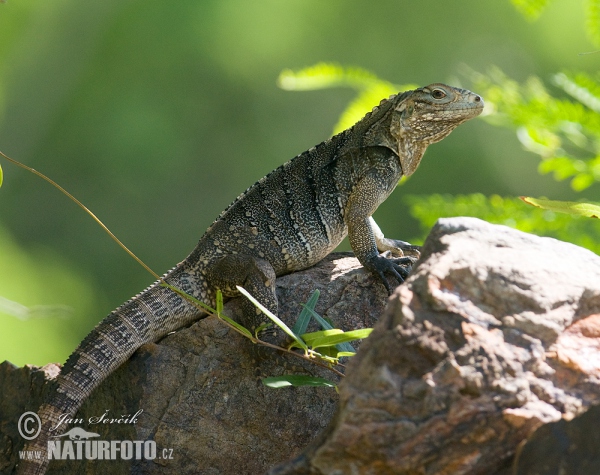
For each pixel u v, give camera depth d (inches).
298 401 354.0
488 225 261.3
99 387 371.9
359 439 221.6
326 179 419.2
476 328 230.1
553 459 208.5
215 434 352.5
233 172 1469.0
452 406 220.8
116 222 1389.0
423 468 220.7
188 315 392.5
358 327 372.5
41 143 1409.9
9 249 1202.0
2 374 385.7
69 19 1428.4
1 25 1390.3
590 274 254.1
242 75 1508.4
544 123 445.7
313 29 1528.1
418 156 431.2
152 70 1483.8
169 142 1451.8
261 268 381.4
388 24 1535.4
